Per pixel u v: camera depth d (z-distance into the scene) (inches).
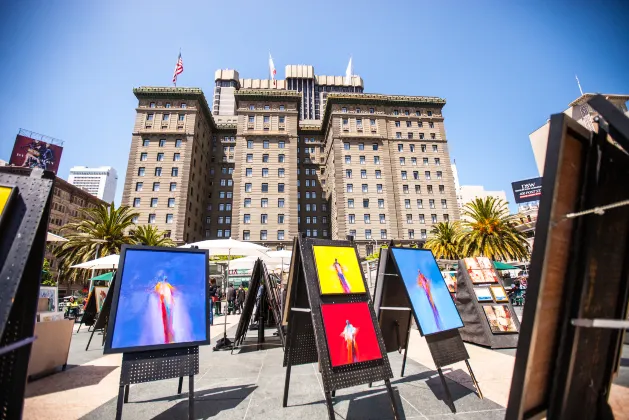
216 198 2401.6
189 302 153.9
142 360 130.2
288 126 2219.5
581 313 61.6
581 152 63.2
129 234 1144.8
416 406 138.7
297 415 135.0
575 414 64.1
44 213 78.7
